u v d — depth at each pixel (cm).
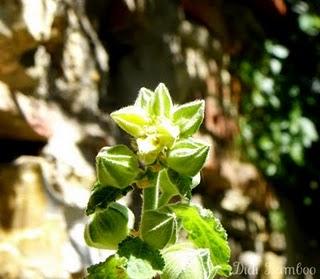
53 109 45
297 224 72
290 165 71
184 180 14
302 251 71
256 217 64
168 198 15
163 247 15
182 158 14
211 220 15
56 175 43
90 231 16
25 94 44
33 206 41
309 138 72
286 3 75
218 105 61
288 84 72
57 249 42
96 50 49
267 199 66
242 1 69
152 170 14
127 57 53
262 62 69
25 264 40
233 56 66
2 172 41
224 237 15
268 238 65
